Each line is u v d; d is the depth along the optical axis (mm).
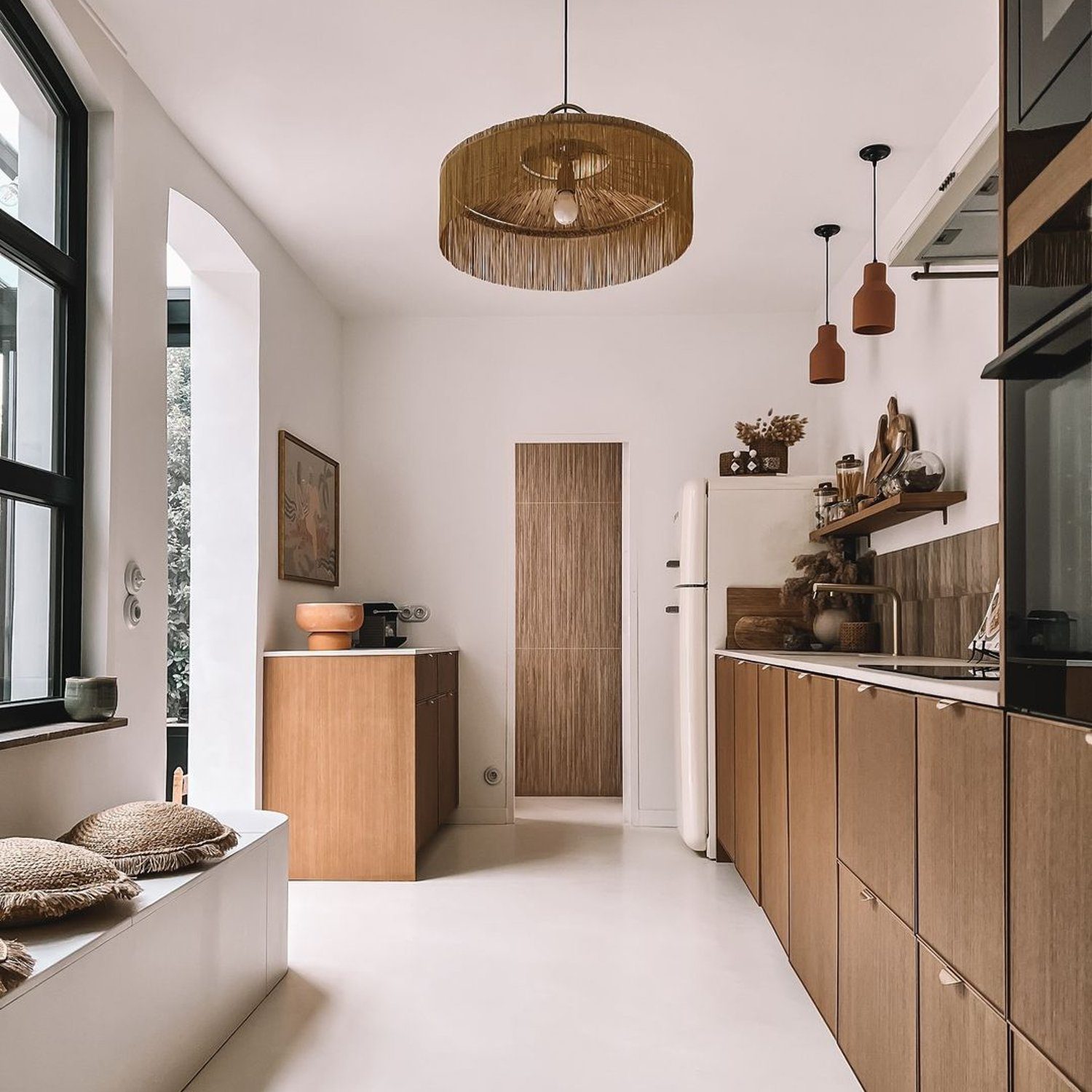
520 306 5629
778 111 3457
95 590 2961
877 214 4348
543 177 2600
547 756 6645
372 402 5816
